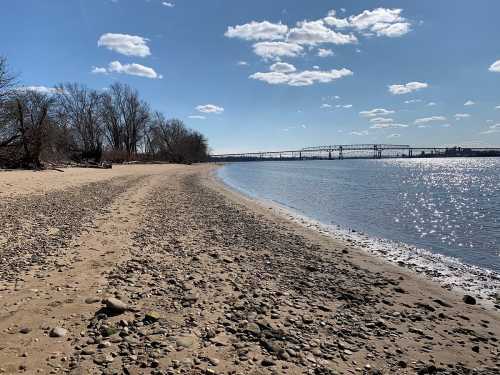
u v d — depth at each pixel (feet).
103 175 146.51
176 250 40.01
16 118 142.00
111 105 345.31
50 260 33.17
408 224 72.49
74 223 50.31
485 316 27.50
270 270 35.40
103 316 21.97
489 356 21.01
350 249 48.37
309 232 59.16
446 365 19.69
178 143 446.60
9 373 16.21
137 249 39.01
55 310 22.86
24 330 20.06
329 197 119.55
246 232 54.54
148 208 71.00
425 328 24.40
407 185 175.32
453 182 200.85
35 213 55.42
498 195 132.57
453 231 65.87
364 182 193.77
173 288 28.04
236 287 29.27
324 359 19.22
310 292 29.73
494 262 44.80
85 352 18.16
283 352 19.36
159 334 20.57
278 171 332.19
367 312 26.43
